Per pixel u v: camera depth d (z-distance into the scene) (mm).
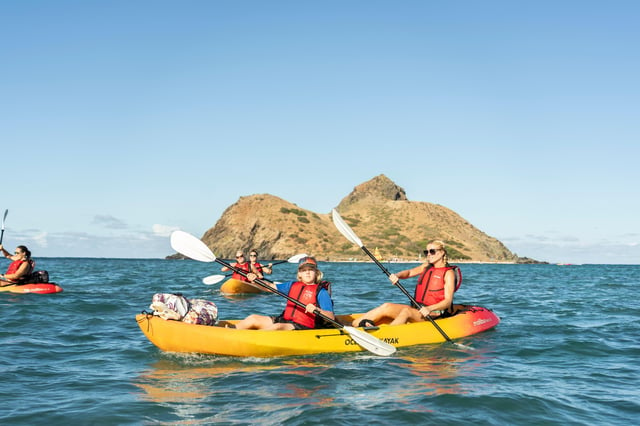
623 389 4957
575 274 44125
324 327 7059
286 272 35844
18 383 5016
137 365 5855
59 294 12992
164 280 22156
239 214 147625
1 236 12961
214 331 6246
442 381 5207
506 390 4855
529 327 8758
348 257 134625
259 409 4285
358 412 4195
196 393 4754
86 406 4340
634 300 14578
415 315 7684
